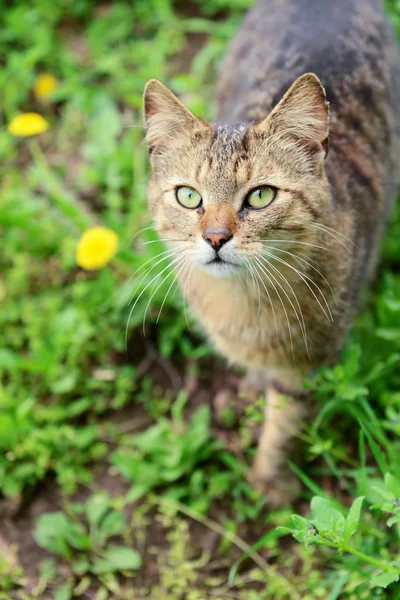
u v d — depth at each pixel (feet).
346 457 2.19
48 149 2.94
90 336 2.50
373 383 2.26
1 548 2.22
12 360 2.39
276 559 2.15
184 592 2.13
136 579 2.16
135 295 2.51
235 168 1.85
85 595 2.15
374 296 2.55
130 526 2.24
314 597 2.06
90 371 2.48
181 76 2.95
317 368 2.12
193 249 1.89
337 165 2.09
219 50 3.03
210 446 2.30
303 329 2.03
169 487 2.28
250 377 2.41
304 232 1.90
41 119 2.61
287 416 2.16
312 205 1.90
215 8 3.19
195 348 2.52
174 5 3.26
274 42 2.32
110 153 2.78
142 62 3.10
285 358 2.09
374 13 2.37
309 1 2.35
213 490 2.25
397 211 2.66
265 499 2.22
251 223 1.85
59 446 2.34
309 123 1.87
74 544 2.19
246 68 2.38
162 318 2.53
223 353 2.23
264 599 2.09
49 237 2.68
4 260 2.70
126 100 2.98
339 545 1.73
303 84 1.83
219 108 2.54
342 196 2.05
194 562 2.17
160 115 1.95
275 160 1.86
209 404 2.42
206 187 1.86
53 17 3.22
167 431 2.30
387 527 2.06
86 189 2.79
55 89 3.03
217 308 2.08
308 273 1.97
